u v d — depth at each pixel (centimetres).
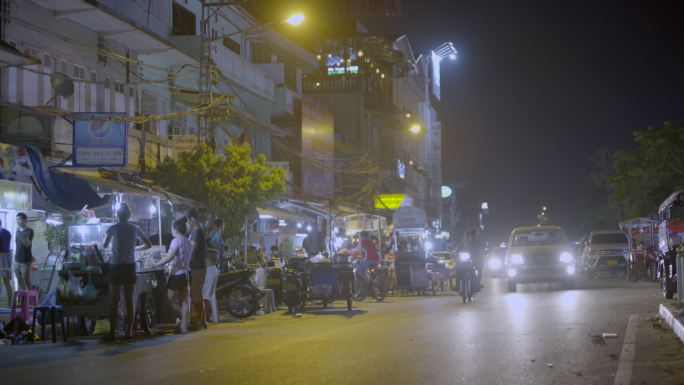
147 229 2166
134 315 1448
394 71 7125
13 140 2234
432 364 960
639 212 4856
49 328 1531
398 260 2830
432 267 3155
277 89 4262
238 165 2639
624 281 3631
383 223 3544
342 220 3906
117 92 2858
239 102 4184
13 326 1386
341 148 5144
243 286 1859
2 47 2034
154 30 3170
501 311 1747
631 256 3519
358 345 1163
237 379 888
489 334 1266
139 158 2675
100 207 2012
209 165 2575
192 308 1569
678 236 2094
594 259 4016
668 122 4722
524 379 845
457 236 10262
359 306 2227
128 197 1892
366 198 4803
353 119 5775
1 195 1752
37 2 2447
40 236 2161
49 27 2503
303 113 4378
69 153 2291
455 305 2056
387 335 1295
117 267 1372
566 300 2073
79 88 2619
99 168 2272
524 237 2917
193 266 1561
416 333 1314
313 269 2039
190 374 938
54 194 1967
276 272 2166
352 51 6012
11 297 1711
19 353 1222
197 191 2545
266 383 855
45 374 984
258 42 4366
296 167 4341
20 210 1816
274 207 3219
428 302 2314
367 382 846
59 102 2495
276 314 1967
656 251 3419
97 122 2152
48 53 2484
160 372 965
